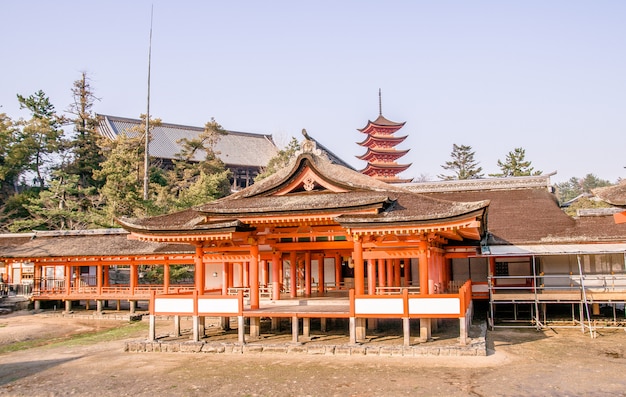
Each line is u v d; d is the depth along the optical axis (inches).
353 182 1139.3
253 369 868.0
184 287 1672.0
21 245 1910.7
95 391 781.3
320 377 807.7
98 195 2819.9
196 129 3969.0
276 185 1116.5
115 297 1697.8
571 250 1230.9
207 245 1128.8
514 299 1165.7
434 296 924.6
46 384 829.2
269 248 1132.5
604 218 1374.3
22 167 2878.9
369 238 996.6
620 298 1115.9
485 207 887.7
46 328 1483.8
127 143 3016.7
